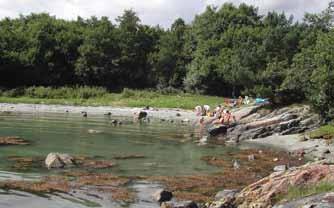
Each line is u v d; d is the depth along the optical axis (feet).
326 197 58.85
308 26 339.36
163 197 77.71
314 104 177.27
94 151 129.70
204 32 423.23
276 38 335.88
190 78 377.50
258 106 225.56
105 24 430.20
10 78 379.76
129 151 132.67
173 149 140.26
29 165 104.53
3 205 70.59
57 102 326.44
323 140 153.17
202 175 100.48
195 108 285.23
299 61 208.64
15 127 182.91
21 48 390.01
